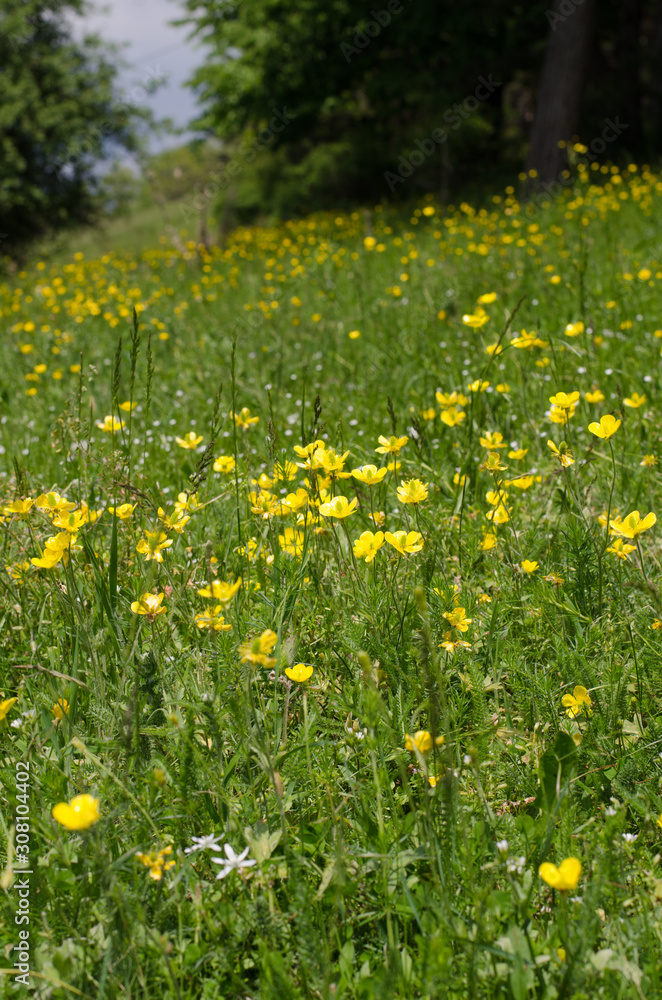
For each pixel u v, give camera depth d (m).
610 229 7.83
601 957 1.23
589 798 1.63
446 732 1.49
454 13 17.11
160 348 6.05
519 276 6.26
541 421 3.42
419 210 13.51
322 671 2.03
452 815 1.43
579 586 2.14
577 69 14.35
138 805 1.47
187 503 2.18
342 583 2.23
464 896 1.40
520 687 1.86
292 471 2.27
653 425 3.26
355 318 6.00
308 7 17.50
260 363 5.22
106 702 1.79
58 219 25.14
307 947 1.27
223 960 1.31
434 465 3.03
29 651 2.20
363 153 20.66
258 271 10.03
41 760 1.75
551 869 1.13
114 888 1.30
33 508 2.42
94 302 8.42
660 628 1.95
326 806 1.63
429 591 2.04
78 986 1.28
